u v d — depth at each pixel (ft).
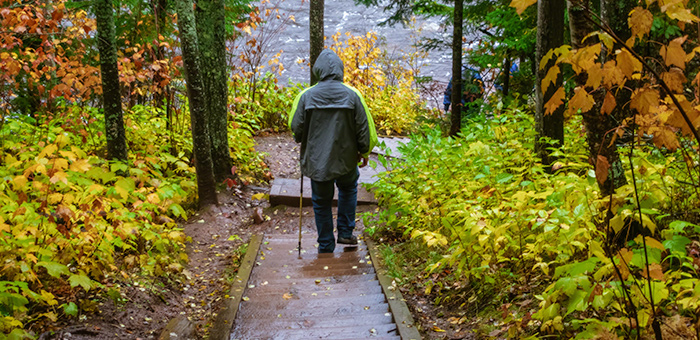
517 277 12.63
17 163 12.65
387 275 15.69
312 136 17.83
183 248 18.51
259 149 31.60
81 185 14.60
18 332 9.32
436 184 17.79
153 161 18.56
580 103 6.55
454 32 30.04
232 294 14.58
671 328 7.41
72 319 11.73
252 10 33.09
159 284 14.79
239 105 33.96
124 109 25.31
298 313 13.64
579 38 9.07
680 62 6.35
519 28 26.81
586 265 8.18
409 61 58.80
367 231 19.38
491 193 14.20
